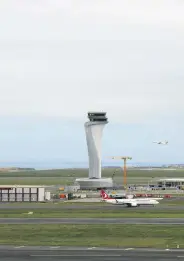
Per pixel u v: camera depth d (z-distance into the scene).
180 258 89.50
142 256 91.56
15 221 147.88
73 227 132.50
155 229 128.50
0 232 124.12
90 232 123.75
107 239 113.31
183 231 124.81
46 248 100.88
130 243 107.31
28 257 91.00
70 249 99.56
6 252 96.31
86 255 92.75
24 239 113.62
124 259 88.81
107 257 90.75
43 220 150.25
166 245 104.25
